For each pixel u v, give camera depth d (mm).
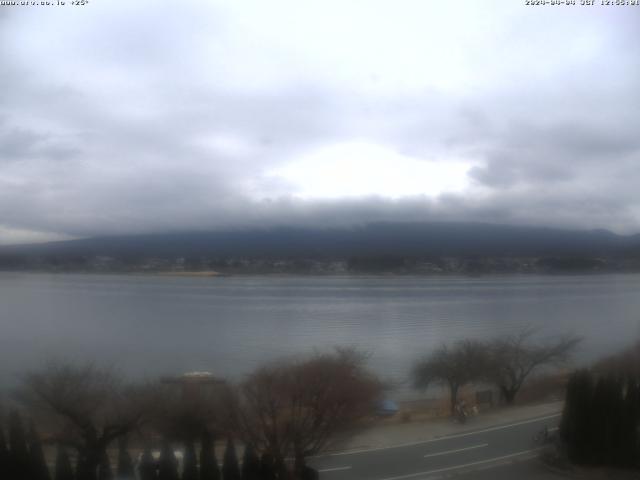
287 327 83125
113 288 177750
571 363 43219
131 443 23141
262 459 18750
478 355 36531
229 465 18109
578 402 21625
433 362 37094
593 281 190875
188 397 24969
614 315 92250
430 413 28969
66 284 193625
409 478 19688
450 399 32938
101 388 27891
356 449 22734
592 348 53750
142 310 110875
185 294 156375
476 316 93625
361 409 25391
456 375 35031
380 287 187125
